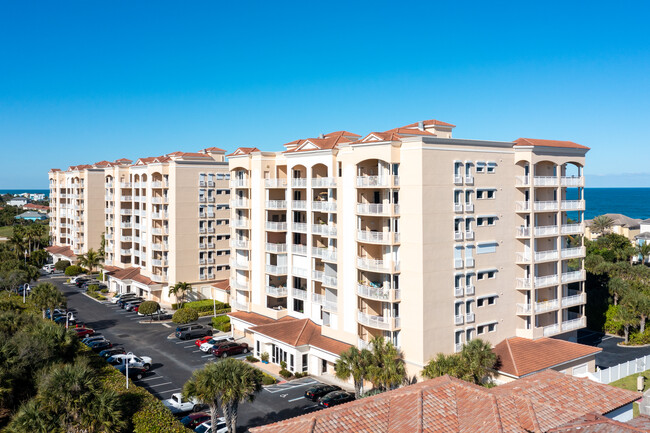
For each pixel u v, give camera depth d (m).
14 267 88.81
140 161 94.81
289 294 63.69
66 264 115.19
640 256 119.50
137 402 41.97
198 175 88.06
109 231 107.69
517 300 55.22
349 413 28.52
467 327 50.53
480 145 51.16
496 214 52.84
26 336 44.72
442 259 48.56
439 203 48.22
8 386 40.69
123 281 93.00
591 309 71.44
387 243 48.94
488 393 29.89
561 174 58.72
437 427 27.22
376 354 45.00
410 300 48.41
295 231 62.09
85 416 34.09
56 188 134.25
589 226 155.50
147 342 67.81
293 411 46.16
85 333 69.31
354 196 52.03
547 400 31.38
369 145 50.12
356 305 52.38
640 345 64.62
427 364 47.62
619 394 33.16
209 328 71.94
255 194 66.94
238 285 70.44
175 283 86.00
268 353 59.88
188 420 42.94
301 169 62.84
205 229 89.00
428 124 57.12
